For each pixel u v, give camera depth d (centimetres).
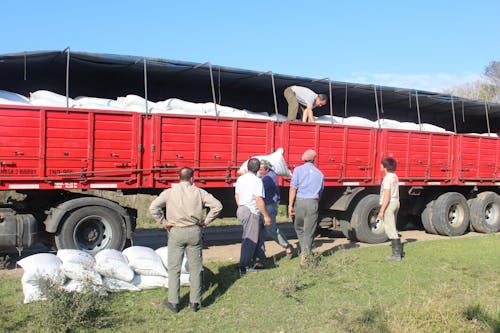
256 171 791
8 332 529
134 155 879
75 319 547
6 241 798
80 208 849
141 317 594
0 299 629
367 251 962
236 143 983
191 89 1207
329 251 981
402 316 595
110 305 616
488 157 1466
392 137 1227
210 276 762
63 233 837
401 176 1248
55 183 816
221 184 971
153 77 1075
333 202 1171
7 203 861
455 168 1375
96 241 869
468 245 1048
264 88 1204
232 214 1057
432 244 1048
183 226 617
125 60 924
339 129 1130
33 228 819
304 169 826
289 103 1126
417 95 1309
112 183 865
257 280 753
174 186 634
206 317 606
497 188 1546
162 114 904
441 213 1343
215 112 968
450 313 604
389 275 793
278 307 643
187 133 930
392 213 898
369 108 1520
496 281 783
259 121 1012
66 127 823
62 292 577
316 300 672
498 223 1470
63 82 1066
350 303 658
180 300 656
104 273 652
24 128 791
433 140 1316
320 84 1171
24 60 867
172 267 620
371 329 570
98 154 848
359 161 1166
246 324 588
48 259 634
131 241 896
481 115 1673
